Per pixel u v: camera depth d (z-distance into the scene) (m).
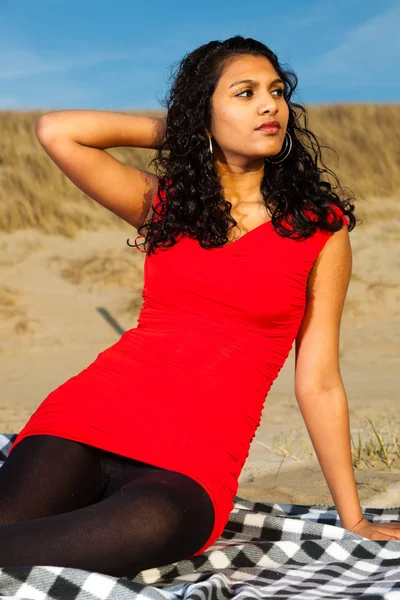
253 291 3.26
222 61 3.44
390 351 11.52
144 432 3.13
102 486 3.27
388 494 4.79
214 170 3.46
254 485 5.14
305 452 6.01
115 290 14.97
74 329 13.16
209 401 3.19
